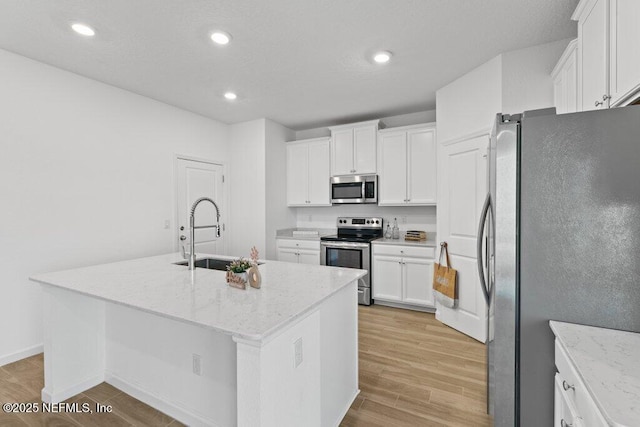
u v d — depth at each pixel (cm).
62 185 270
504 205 116
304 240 422
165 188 360
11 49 237
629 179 102
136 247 328
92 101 292
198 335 167
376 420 174
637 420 65
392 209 429
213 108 381
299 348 131
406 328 308
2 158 236
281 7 193
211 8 193
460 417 176
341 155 423
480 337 274
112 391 202
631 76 125
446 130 315
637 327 103
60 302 193
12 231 241
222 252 435
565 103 207
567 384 95
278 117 421
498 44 237
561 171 109
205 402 166
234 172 448
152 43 232
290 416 126
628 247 103
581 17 175
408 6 193
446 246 315
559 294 111
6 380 215
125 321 201
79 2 185
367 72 285
